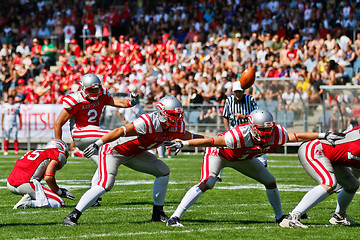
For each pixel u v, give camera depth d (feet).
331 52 164.76
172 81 169.17
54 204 64.90
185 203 52.54
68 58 205.87
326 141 51.93
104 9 211.41
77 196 75.25
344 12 174.81
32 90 178.09
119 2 220.23
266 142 49.88
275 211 54.80
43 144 160.97
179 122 51.67
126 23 207.92
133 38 201.16
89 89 66.28
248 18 188.34
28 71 195.93
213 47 179.63
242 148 50.19
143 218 57.47
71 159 141.59
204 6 195.42
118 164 53.72
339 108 135.85
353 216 59.36
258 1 189.26
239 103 82.38
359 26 174.29
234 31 184.44
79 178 98.17
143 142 52.26
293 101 142.00
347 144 51.31
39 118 157.89
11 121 150.00
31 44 212.84
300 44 170.09
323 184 50.78
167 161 132.77
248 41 176.35
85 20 207.92
